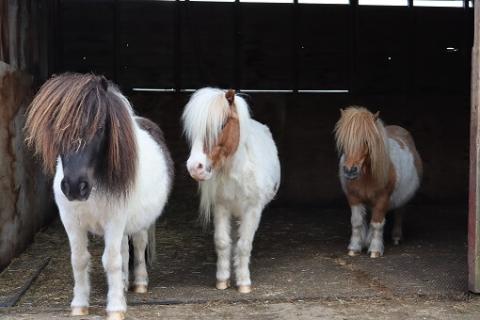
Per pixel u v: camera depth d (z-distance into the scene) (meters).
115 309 3.51
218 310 3.96
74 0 8.63
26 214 5.86
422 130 8.86
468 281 4.38
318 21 9.03
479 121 4.15
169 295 4.30
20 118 5.62
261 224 7.43
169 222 7.44
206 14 8.88
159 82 8.92
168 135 8.66
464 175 8.88
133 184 3.28
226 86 9.05
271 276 4.89
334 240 6.46
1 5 5.16
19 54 5.89
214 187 4.21
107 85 3.12
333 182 8.77
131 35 8.79
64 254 5.68
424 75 9.23
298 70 9.09
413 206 8.68
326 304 4.11
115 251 3.44
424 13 9.12
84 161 2.93
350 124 5.10
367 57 9.15
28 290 4.45
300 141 8.75
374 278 4.79
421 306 4.06
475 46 4.19
